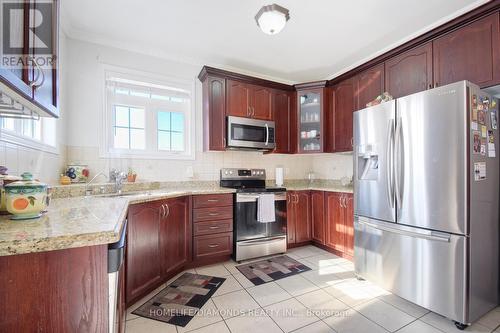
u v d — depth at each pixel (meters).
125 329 1.55
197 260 2.56
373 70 2.68
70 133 2.40
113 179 2.42
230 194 2.74
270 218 2.84
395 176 1.89
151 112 2.87
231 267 2.58
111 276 0.78
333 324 1.61
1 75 0.67
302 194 3.23
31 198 0.94
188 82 3.02
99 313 0.76
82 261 0.75
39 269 0.71
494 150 1.76
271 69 3.31
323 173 3.75
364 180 2.19
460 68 1.92
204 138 3.04
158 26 2.31
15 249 0.65
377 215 2.06
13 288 0.69
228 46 2.69
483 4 1.75
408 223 1.82
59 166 2.18
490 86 1.75
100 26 2.31
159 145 2.92
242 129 2.99
